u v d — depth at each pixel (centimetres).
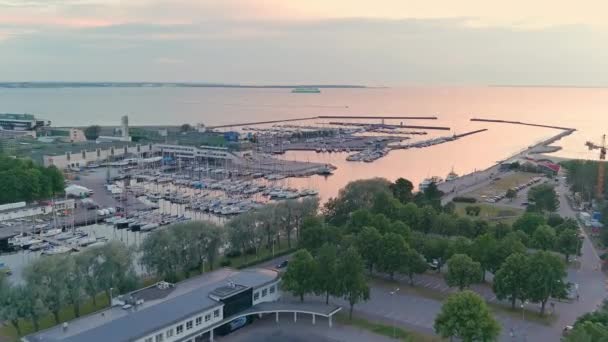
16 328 14012
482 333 12575
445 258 18312
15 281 18738
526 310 15900
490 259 17475
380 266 17700
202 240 18562
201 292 15050
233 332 14638
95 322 13275
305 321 15312
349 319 15325
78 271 15088
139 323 13112
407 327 14762
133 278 16225
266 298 16038
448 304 13088
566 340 11744
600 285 17988
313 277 15388
